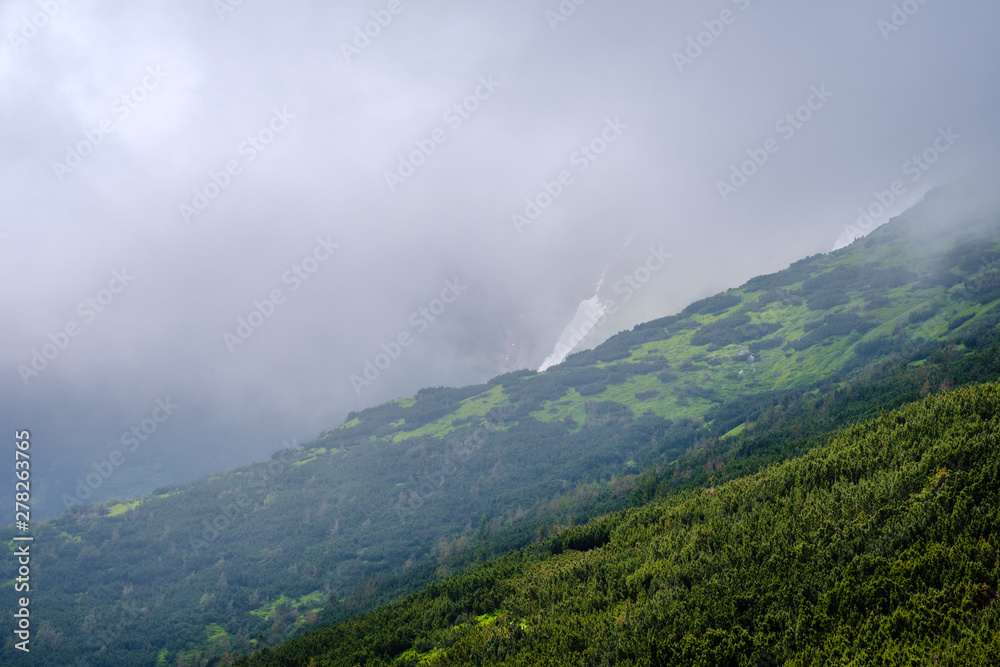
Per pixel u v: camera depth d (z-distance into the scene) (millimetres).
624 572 74562
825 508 68062
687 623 56594
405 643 81938
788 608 54375
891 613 48031
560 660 59375
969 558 48750
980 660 38594
